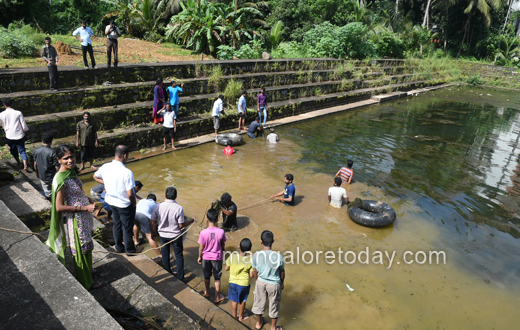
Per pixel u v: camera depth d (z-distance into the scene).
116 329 2.69
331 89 20.09
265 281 4.19
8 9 16.94
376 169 10.60
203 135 12.53
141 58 14.78
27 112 8.87
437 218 7.82
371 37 29.12
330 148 12.34
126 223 4.70
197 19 18.19
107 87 10.44
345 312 4.87
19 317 2.69
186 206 7.52
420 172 10.59
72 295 2.96
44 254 3.44
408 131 15.47
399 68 28.80
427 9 37.56
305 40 24.83
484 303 5.24
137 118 10.91
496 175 10.66
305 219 7.40
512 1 38.53
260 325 4.41
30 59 11.75
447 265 6.14
